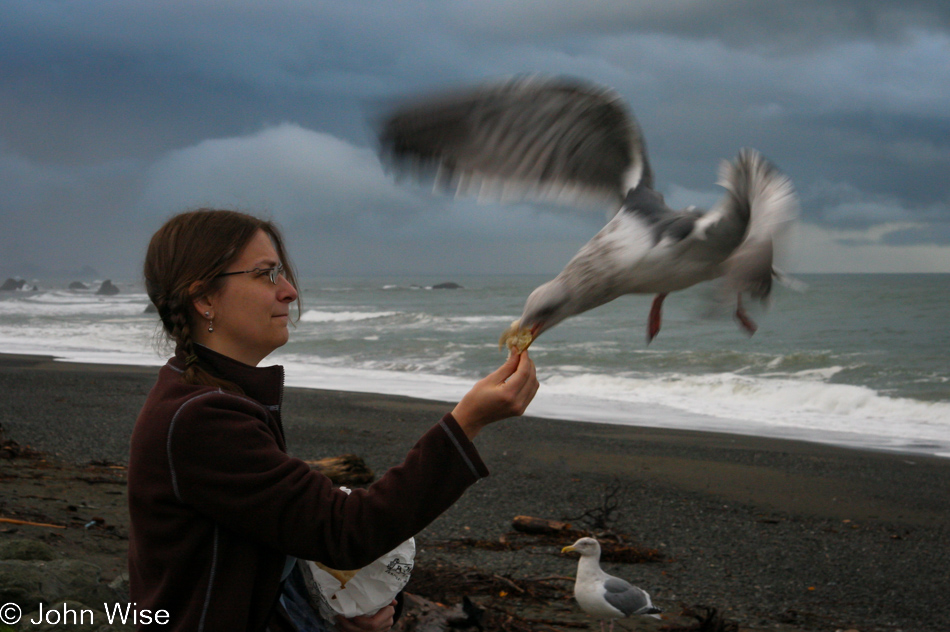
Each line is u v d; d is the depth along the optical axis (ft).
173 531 5.78
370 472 36.63
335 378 80.43
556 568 25.53
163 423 5.80
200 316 6.41
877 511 35.60
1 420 49.70
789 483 40.06
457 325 146.41
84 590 13.20
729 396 67.31
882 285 305.32
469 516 32.63
